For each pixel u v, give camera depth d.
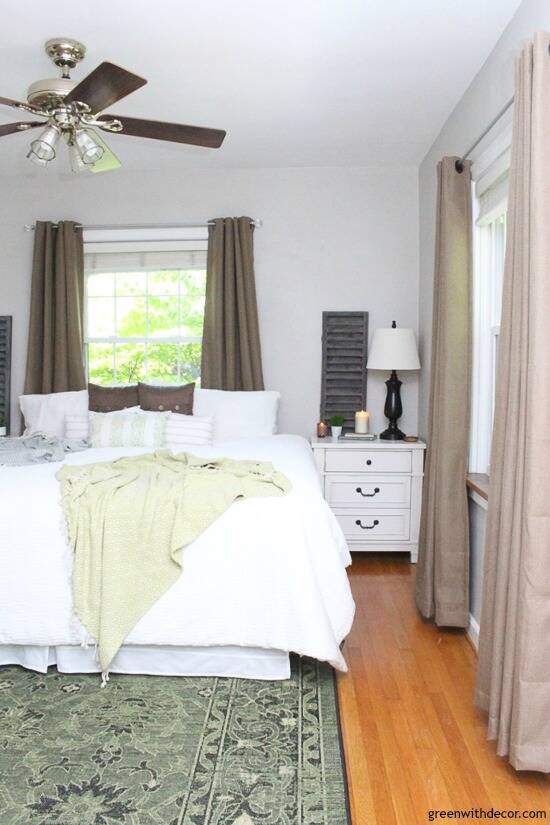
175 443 4.08
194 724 2.28
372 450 4.35
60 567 2.56
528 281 1.99
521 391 2.01
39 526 2.58
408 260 4.80
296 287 4.87
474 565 3.20
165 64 3.12
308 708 2.40
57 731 2.23
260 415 4.49
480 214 3.24
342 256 4.84
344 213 4.83
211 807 1.83
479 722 2.34
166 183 4.90
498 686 2.10
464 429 3.14
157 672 2.66
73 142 2.90
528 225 2.00
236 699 2.47
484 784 1.98
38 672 2.66
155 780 1.96
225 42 2.91
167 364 5.11
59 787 1.92
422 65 3.13
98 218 4.96
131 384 4.79
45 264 4.88
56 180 4.96
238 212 4.87
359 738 2.23
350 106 3.65
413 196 4.79
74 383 4.87
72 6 2.60
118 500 2.60
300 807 1.84
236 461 3.11
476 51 2.99
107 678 2.60
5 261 5.02
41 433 4.08
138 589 2.55
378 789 1.95
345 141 4.23
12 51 2.98
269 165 4.77
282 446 3.88
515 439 2.06
